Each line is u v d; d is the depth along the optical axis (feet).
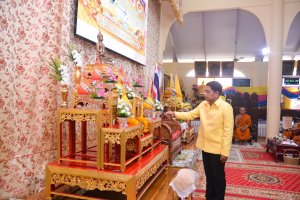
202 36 40.91
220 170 7.79
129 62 17.06
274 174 13.03
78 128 10.68
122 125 7.61
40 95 8.59
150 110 11.34
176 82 23.35
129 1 15.38
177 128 16.44
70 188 8.71
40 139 8.59
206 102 8.38
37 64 8.36
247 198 9.52
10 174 7.59
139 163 8.28
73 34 10.31
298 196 9.81
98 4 11.60
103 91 7.48
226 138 7.52
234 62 47.85
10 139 7.57
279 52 23.20
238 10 33.32
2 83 7.26
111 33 12.90
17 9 7.70
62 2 9.27
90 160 7.94
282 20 23.36
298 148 15.61
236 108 25.89
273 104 23.12
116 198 7.96
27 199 7.70
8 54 7.43
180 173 6.89
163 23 27.20
